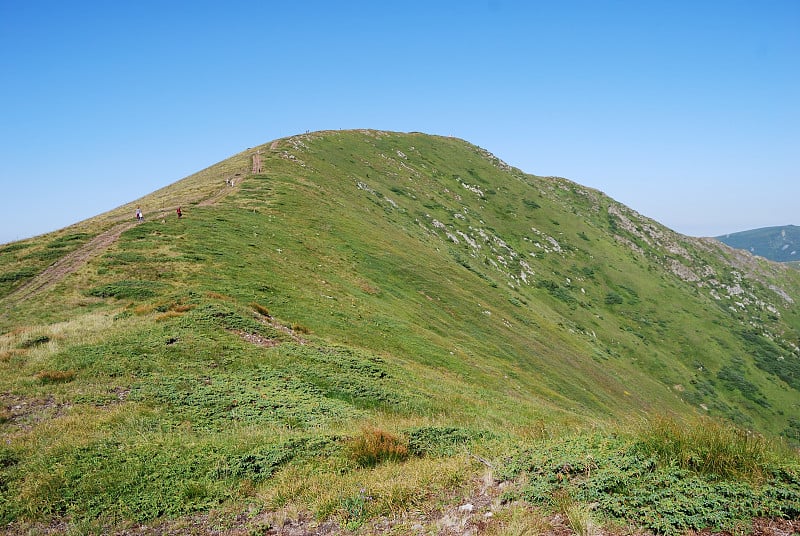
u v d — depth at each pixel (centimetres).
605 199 15388
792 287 14425
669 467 803
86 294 2767
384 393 2044
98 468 1004
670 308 10425
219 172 7325
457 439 1283
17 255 3581
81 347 1886
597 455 887
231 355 2042
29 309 2528
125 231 3950
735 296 12825
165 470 1005
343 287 4059
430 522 771
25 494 912
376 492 874
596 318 9038
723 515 668
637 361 8269
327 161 8981
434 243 7750
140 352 1911
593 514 708
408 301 4616
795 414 8344
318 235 5134
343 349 2570
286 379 1945
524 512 736
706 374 8862
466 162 13375
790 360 9838
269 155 7994
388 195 9019
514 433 1386
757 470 777
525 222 11519
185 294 2681
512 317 5841
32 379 1588
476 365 3625
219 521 848
